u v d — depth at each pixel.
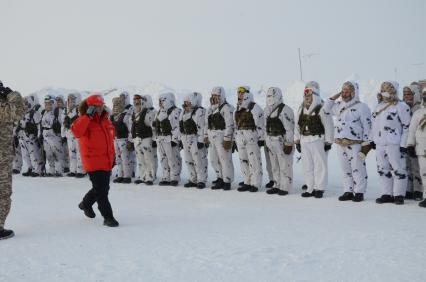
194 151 10.97
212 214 7.41
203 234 5.98
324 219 6.93
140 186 11.39
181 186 11.36
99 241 5.66
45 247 5.41
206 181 11.16
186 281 4.20
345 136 8.75
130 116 12.22
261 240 5.62
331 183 11.22
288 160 9.76
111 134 6.67
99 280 4.25
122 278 4.29
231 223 6.67
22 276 4.37
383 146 8.45
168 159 11.53
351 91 8.74
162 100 11.45
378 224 6.52
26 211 7.73
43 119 13.39
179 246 5.39
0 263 4.78
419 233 5.91
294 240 5.61
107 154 6.53
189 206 8.25
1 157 5.76
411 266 4.52
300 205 8.31
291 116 9.74
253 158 10.24
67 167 14.12
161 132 11.42
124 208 8.06
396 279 4.16
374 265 4.57
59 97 13.52
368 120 8.70
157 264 4.70
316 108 9.22
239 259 4.83
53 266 4.67
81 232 6.16
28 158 13.83
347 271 4.41
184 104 11.04
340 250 5.13
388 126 8.38
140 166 11.94
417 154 8.17
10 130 5.85
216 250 5.19
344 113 8.80
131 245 5.46
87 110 6.38
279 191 9.69
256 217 7.12
